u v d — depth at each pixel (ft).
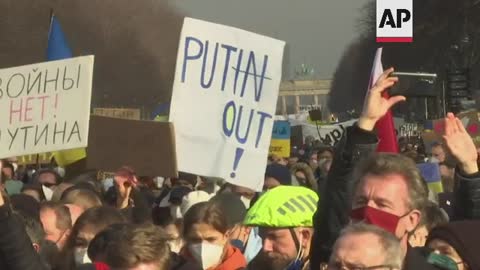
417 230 19.04
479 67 252.42
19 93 27.58
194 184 49.80
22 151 27.45
